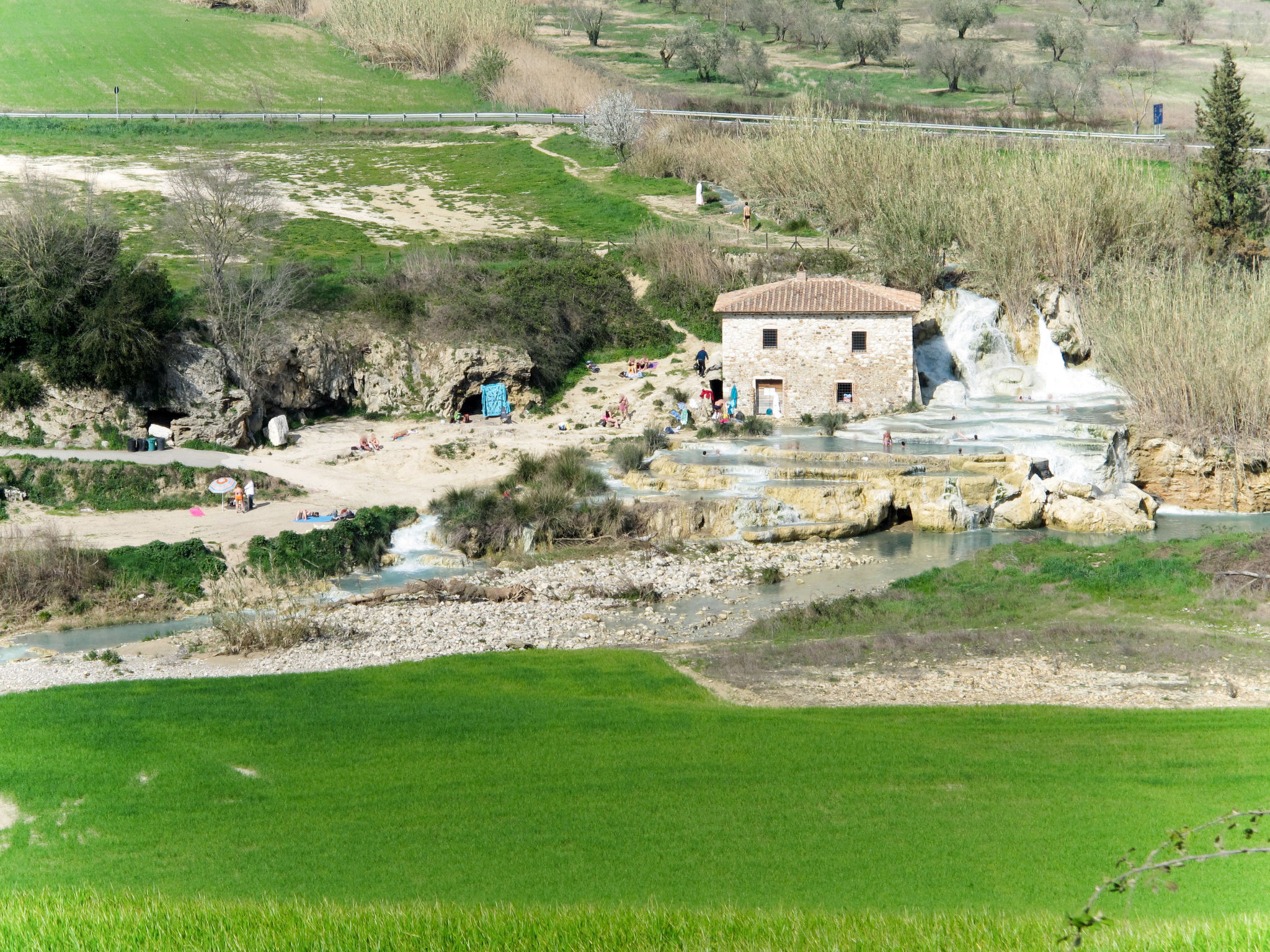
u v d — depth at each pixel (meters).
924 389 93.94
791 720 41.81
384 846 32.03
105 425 81.69
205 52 197.00
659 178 136.25
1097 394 92.81
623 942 23.25
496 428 90.44
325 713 43.12
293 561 67.06
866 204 114.56
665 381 95.94
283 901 27.81
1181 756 37.16
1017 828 31.94
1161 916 25.95
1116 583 59.28
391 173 140.50
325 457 83.31
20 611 61.16
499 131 157.50
